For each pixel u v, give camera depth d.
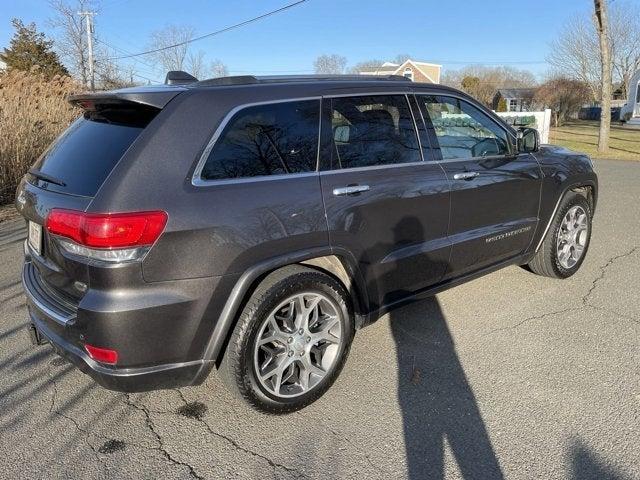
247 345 2.70
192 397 3.15
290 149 2.90
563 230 4.77
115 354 2.43
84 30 35.31
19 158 9.09
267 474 2.51
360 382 3.27
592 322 4.00
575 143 21.88
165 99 2.66
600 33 17.53
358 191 3.07
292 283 2.81
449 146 3.73
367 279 3.21
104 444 2.73
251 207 2.66
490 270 4.18
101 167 2.54
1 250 6.27
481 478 2.44
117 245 2.35
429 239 3.55
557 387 3.14
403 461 2.57
